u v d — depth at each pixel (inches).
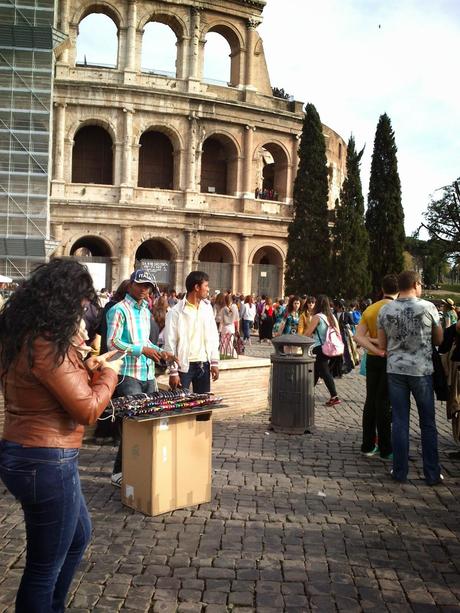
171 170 1895.9
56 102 1680.6
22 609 155.6
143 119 1744.6
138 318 347.3
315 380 619.5
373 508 320.5
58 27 1701.5
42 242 1628.9
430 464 363.9
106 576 235.1
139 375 344.8
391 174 1945.1
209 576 236.8
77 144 1812.3
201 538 274.1
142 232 1752.0
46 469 152.7
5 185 1641.2
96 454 411.5
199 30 1800.0
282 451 432.8
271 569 244.5
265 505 319.9
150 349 338.6
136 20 1736.0
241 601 218.5
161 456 300.2
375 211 1951.3
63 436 156.5
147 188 1753.2
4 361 156.0
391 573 244.2
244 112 1847.9
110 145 1834.4
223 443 452.1
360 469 392.8
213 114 1804.9
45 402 155.3
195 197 1796.3
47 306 153.8
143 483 302.7
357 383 807.1
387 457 418.0
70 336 154.5
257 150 1897.1
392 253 1931.6
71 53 1715.1
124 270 1721.2
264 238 1915.6
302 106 1962.4
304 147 1761.8
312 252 1734.7
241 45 1868.8
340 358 844.0
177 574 238.1
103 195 1720.0
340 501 330.0
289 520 299.4
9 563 245.6
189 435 311.4
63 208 1683.1
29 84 1649.9
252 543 269.7
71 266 162.4
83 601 216.1
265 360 577.3
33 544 156.8
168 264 1766.7
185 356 379.2
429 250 2810.0
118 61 1733.5
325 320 614.5
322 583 233.8
